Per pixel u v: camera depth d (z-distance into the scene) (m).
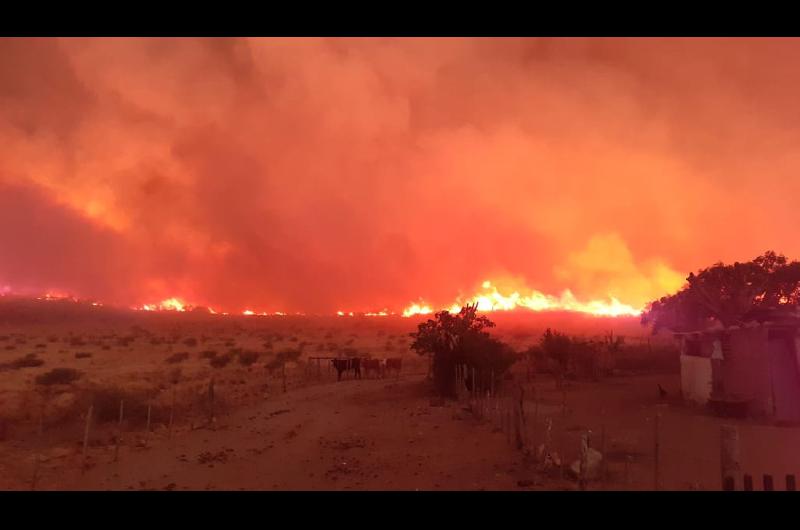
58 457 14.61
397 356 50.75
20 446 15.71
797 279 23.86
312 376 36.38
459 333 27.64
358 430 18.50
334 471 13.29
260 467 13.79
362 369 39.50
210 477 12.81
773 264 24.09
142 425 18.88
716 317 23.55
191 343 55.28
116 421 19.27
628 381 31.39
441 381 27.12
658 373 35.78
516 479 11.87
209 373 35.38
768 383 19.30
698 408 21.81
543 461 12.90
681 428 17.38
